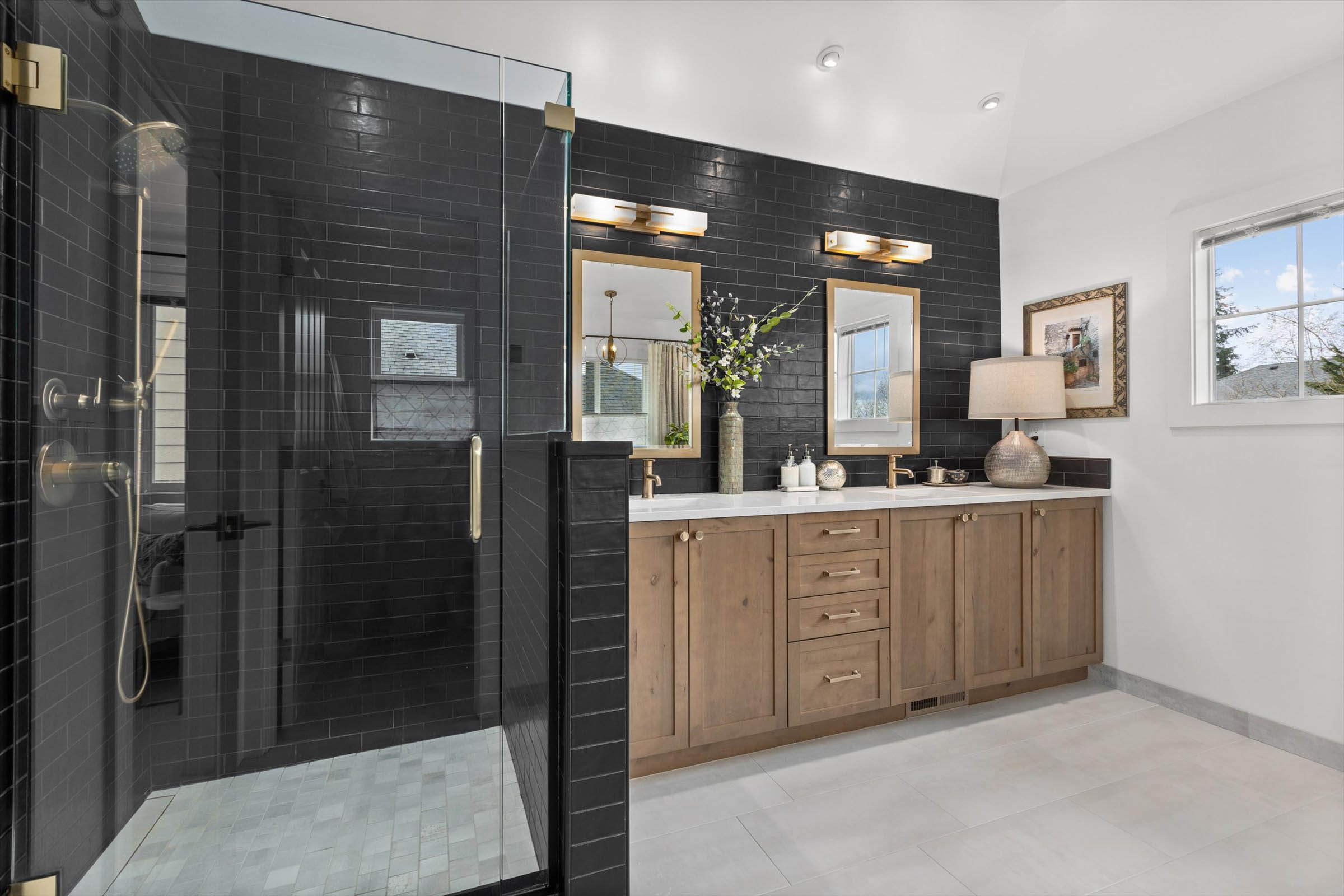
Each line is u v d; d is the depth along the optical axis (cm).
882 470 318
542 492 148
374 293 129
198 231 117
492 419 139
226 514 117
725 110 270
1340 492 213
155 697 113
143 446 113
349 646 125
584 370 258
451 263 136
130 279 113
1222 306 252
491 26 228
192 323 116
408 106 133
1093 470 298
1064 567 284
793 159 299
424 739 131
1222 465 247
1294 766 214
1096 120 284
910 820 184
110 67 112
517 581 142
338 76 127
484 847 135
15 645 108
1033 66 279
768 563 227
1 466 106
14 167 107
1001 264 346
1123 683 283
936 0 248
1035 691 285
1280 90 228
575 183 259
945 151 313
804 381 302
